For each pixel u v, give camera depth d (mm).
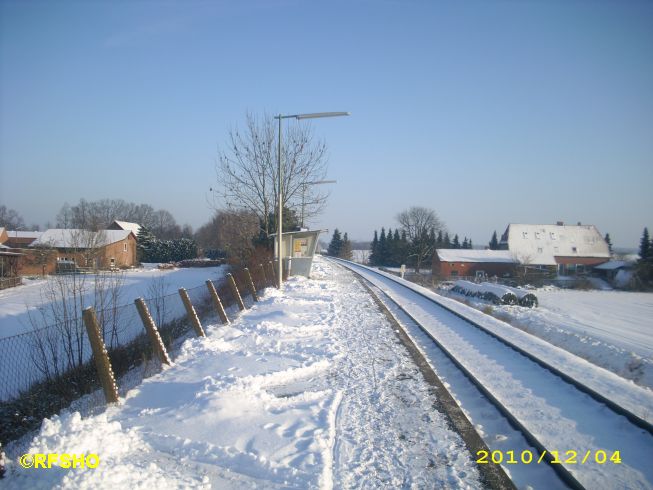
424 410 6684
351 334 12102
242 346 10195
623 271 61219
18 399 8117
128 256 56969
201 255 77750
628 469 5152
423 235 83062
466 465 5070
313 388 7621
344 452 5328
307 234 28578
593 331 24156
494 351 11172
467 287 40969
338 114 19922
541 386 8258
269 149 27125
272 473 4668
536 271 66062
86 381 9078
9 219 101438
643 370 14172
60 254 43469
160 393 7062
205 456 4988
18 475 4160
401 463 5098
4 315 19875
